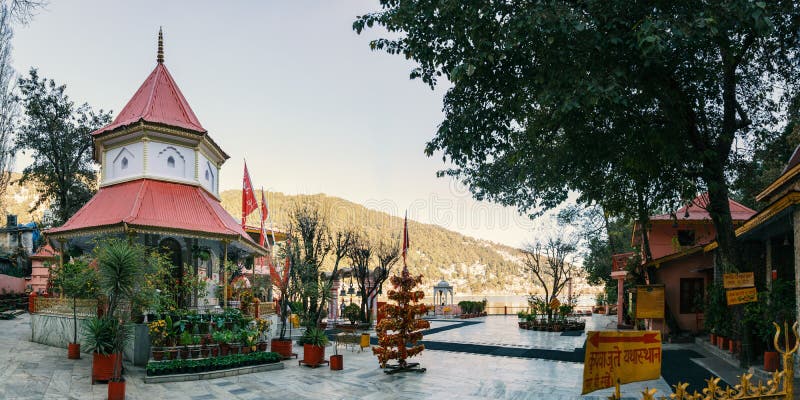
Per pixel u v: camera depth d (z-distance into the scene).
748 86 15.82
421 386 12.88
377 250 41.00
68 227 18.56
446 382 13.38
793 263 15.87
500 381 13.48
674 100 10.80
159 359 14.12
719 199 13.43
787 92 15.88
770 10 11.88
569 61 9.83
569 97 9.39
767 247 16.31
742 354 13.85
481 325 35.12
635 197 14.76
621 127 11.34
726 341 17.11
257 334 16.22
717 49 12.54
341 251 32.94
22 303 34.03
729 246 13.38
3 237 43.50
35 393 11.42
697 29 8.66
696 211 27.23
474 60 9.81
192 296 19.09
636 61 9.98
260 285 24.23
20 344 18.30
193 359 14.14
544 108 12.91
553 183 15.15
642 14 9.47
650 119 11.57
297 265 19.64
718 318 17.36
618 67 9.41
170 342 14.66
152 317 15.69
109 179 20.20
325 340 16.27
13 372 13.38
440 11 10.06
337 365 15.24
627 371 5.34
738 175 17.59
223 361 14.34
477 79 11.16
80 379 13.00
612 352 5.24
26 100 36.72
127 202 18.22
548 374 14.53
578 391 12.16
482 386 12.83
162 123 19.27
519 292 194.75
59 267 18.77
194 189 20.30
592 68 9.69
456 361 17.17
